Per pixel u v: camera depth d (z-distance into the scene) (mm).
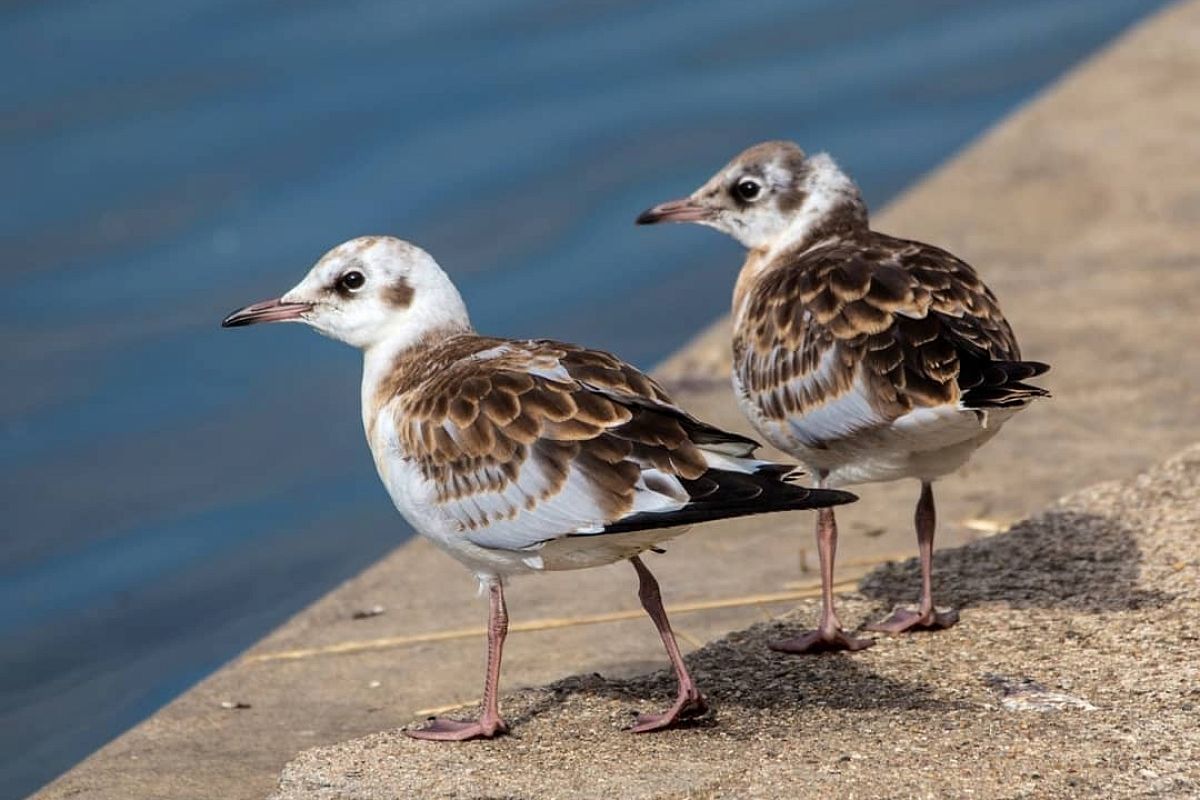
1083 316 17344
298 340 20062
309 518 17078
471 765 9820
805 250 12742
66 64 24219
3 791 12727
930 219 20016
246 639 14891
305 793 9578
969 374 10438
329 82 24203
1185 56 24219
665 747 9906
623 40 26047
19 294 20469
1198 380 15859
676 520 9453
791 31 26938
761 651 11320
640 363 19094
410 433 10281
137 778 10664
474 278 20812
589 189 22406
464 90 24219
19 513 17328
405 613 13000
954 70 26172
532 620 12688
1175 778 9172
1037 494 14016
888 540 13445
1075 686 10320
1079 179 20734
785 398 11289
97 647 15086
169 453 18266
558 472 9719
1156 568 11812
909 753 9594
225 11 25562
